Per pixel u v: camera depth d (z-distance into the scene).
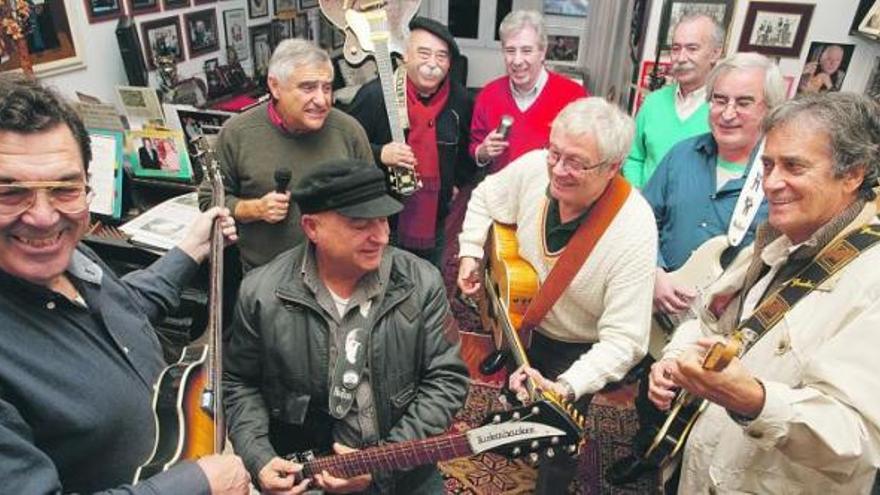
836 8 2.58
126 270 2.31
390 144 2.27
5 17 2.14
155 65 3.22
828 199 1.04
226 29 3.85
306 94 1.82
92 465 0.99
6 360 0.88
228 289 2.36
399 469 1.26
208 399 1.19
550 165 1.43
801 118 1.03
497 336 1.80
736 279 1.33
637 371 1.96
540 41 2.46
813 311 1.06
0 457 0.78
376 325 1.25
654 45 2.90
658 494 1.54
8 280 0.91
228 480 0.98
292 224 1.94
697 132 2.24
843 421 0.94
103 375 1.00
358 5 2.29
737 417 1.01
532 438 1.18
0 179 0.83
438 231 2.74
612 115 1.36
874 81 2.54
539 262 1.66
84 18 2.80
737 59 1.77
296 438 1.36
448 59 2.43
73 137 0.91
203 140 1.96
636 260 1.45
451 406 1.35
